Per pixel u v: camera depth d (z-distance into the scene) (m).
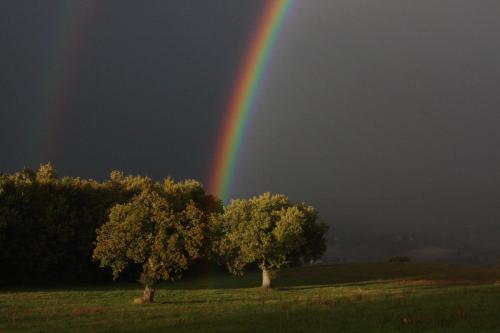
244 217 58.78
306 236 66.50
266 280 59.22
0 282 62.31
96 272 68.44
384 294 40.59
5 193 58.56
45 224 61.75
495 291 36.53
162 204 40.88
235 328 22.56
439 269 79.50
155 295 45.53
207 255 56.88
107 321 27.20
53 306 36.22
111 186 75.50
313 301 33.62
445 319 23.12
